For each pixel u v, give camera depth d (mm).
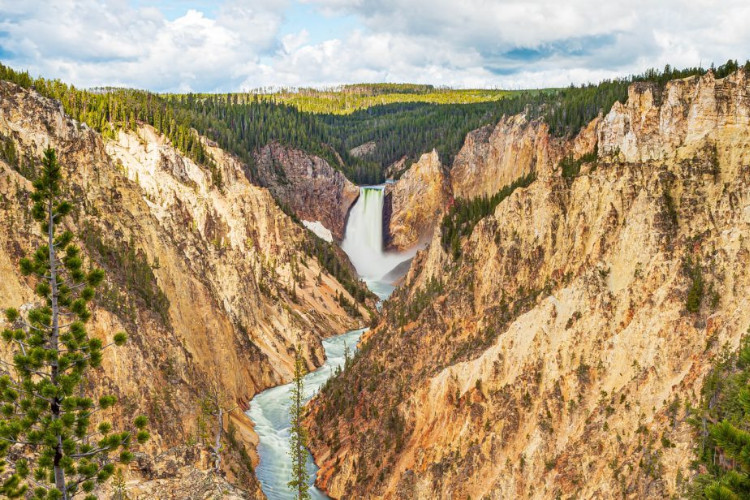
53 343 26688
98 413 53906
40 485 31016
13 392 26641
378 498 64375
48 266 26969
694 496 28047
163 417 59688
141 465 40219
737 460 18922
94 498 27188
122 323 62688
